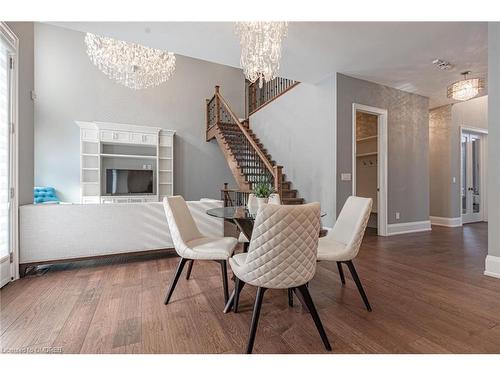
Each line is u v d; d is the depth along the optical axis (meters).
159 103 7.13
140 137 6.37
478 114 6.31
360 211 2.21
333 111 4.21
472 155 6.57
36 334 1.61
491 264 2.66
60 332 1.63
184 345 1.52
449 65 3.87
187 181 7.47
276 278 1.44
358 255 3.44
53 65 6.00
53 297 2.14
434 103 5.75
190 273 2.63
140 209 3.12
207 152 7.74
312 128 4.76
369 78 4.35
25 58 2.71
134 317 1.83
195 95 7.62
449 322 1.78
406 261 3.18
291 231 1.39
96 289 2.31
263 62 3.12
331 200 4.24
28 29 2.78
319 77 4.35
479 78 3.93
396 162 4.85
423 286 2.41
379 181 4.73
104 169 6.32
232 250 2.21
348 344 1.54
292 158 5.42
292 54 3.54
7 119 2.41
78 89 6.22
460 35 3.06
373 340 1.58
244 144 6.51
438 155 6.05
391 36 3.07
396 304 2.05
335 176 4.16
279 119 5.93
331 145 4.25
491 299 2.13
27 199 2.78
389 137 4.75
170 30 2.93
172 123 7.29
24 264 2.61
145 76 5.59
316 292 2.29
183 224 2.41
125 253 3.05
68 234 2.79
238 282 1.91
